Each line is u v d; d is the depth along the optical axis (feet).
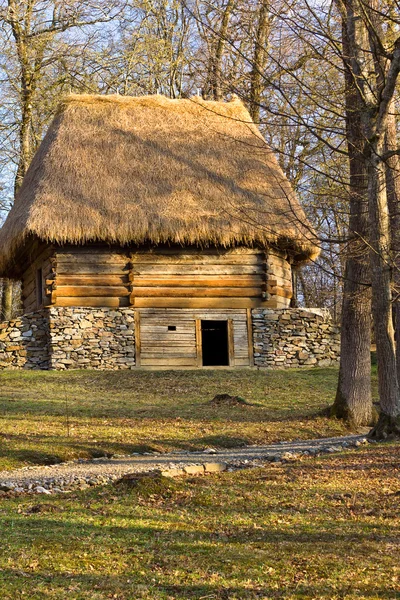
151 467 37.32
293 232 74.02
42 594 19.81
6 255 73.97
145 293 76.43
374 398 64.23
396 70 39.04
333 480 34.73
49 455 40.93
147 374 70.64
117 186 74.95
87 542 24.70
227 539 25.64
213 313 77.71
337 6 42.09
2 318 113.60
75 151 77.51
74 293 75.20
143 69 120.06
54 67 112.27
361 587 20.88
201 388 65.10
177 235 72.08
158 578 21.47
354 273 51.88
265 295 78.43
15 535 25.16
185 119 83.76
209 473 36.63
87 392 62.59
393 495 31.60
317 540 25.61
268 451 42.70
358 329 53.31
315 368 77.10
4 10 102.89
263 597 20.11
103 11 109.29
